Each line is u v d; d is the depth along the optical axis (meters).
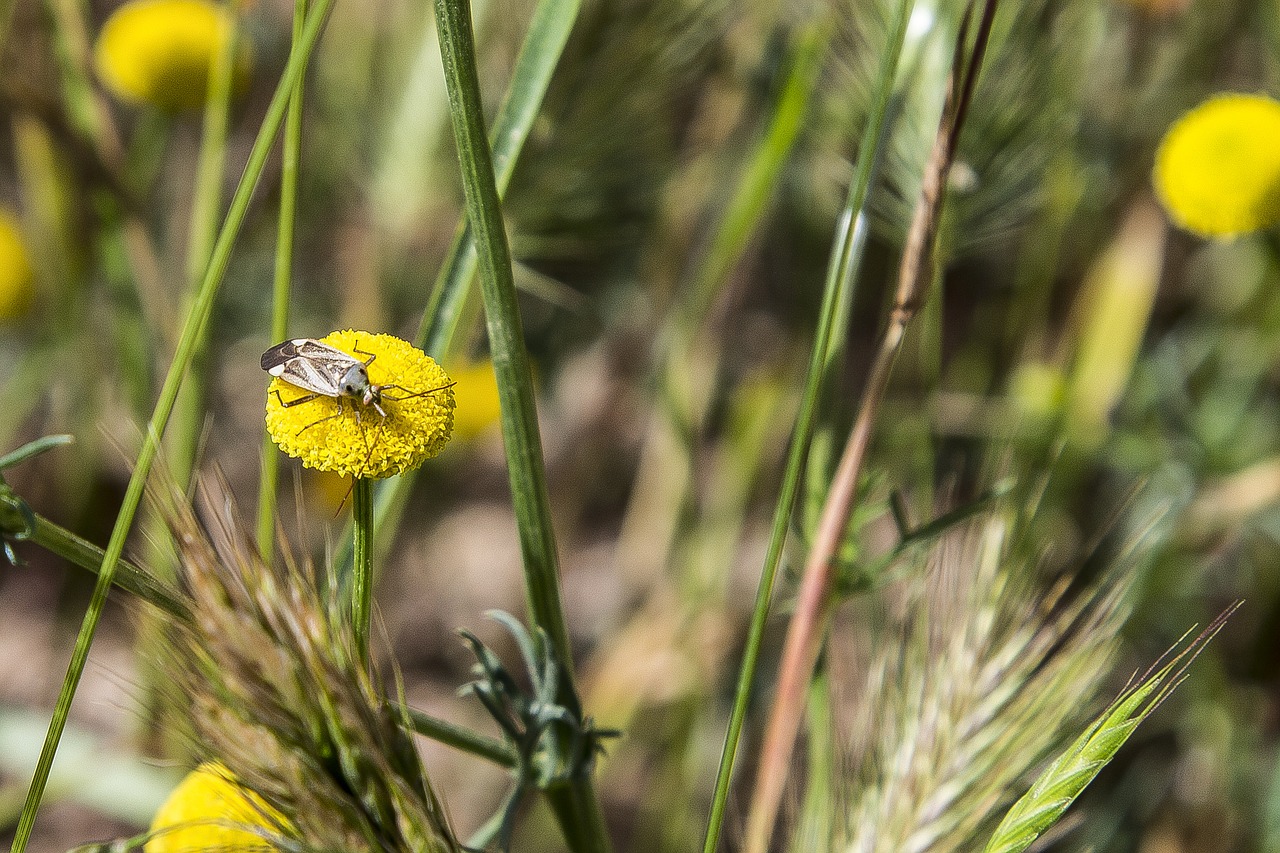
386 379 0.19
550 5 0.22
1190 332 0.41
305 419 0.19
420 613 0.45
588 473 0.41
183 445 0.29
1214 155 0.29
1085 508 0.39
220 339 0.46
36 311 0.40
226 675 0.19
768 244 0.46
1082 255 0.40
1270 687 0.38
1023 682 0.23
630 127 0.31
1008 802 0.23
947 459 0.41
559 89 0.29
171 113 0.34
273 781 0.19
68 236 0.38
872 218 0.26
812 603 0.23
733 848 0.34
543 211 0.30
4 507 0.19
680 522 0.38
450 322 0.23
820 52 0.28
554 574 0.21
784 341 0.44
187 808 0.20
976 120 0.25
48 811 0.40
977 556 0.24
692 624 0.35
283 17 0.42
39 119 0.31
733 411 0.40
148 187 0.38
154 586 0.20
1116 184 0.38
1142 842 0.35
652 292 0.39
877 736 0.23
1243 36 0.40
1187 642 0.36
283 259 0.22
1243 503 0.35
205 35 0.33
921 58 0.25
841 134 0.30
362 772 0.19
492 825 0.22
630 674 0.34
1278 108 0.29
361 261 0.40
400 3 0.38
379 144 0.37
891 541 0.44
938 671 0.23
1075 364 0.36
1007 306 0.44
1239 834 0.34
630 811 0.40
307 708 0.19
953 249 0.26
